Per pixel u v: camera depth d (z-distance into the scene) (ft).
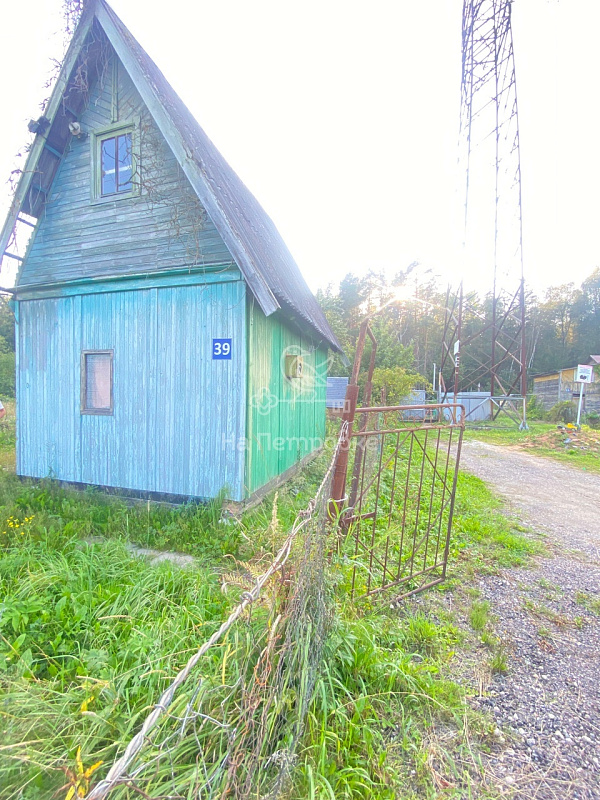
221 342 14.97
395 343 79.25
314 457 27.81
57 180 18.04
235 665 4.73
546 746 6.09
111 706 4.98
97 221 17.28
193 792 3.43
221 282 14.90
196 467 15.51
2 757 4.03
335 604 7.48
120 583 9.27
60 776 4.13
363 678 6.79
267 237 23.67
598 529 16.67
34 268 18.65
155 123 15.79
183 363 15.67
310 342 26.45
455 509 17.39
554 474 28.22
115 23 14.76
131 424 16.79
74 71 16.38
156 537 13.28
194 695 3.79
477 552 13.37
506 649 8.43
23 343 19.08
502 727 6.42
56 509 15.46
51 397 18.60
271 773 4.54
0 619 7.01
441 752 5.88
